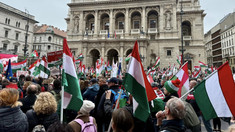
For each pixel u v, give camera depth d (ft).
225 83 15.56
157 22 190.08
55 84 22.74
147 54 174.29
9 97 12.74
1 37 185.16
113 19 186.70
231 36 228.02
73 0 199.11
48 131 9.20
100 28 195.21
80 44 187.21
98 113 20.80
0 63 58.59
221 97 15.42
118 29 193.36
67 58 17.98
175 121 11.59
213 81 16.16
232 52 226.17
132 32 178.91
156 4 177.06
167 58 169.89
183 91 23.49
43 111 14.10
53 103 14.78
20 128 12.82
